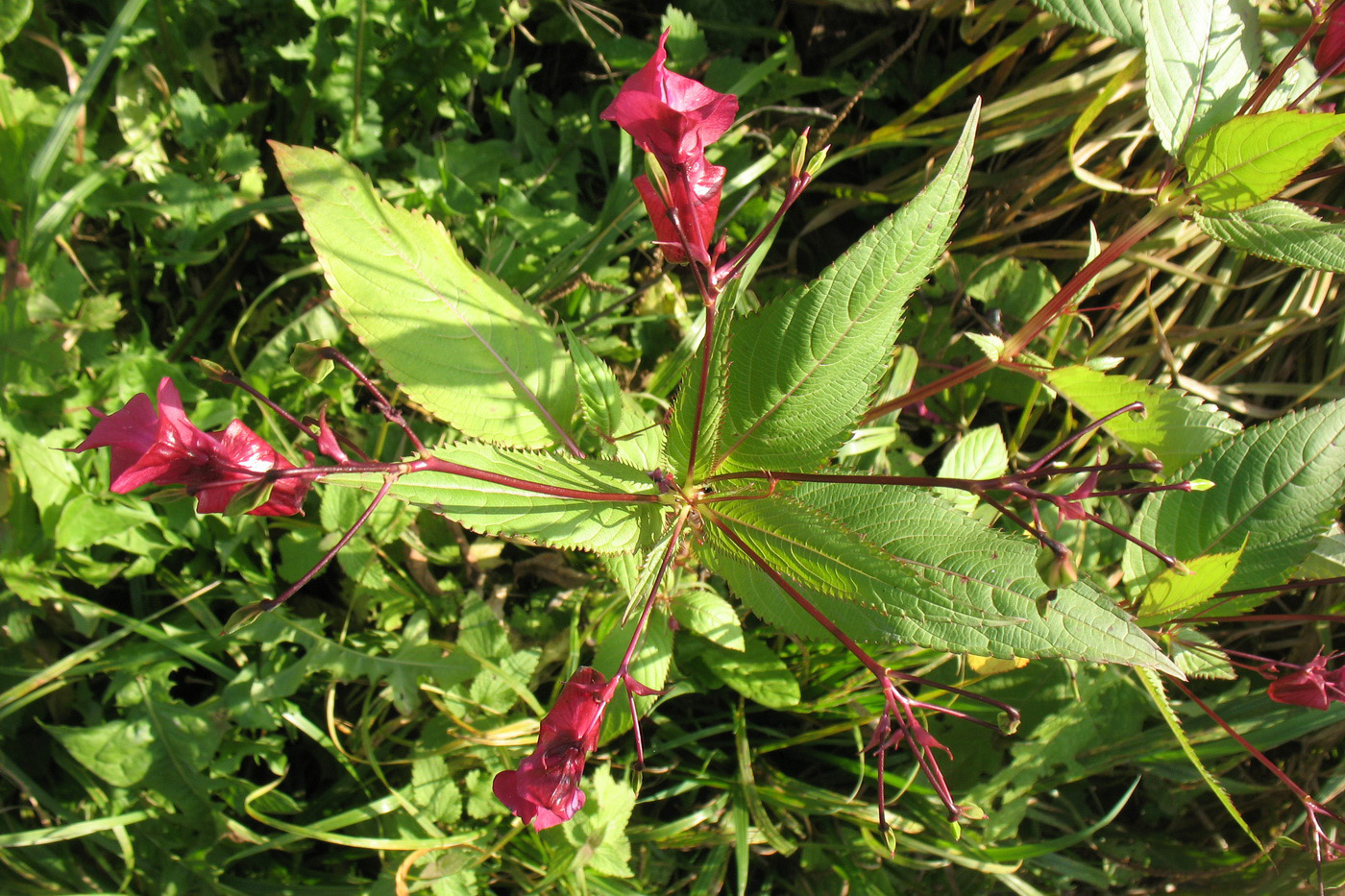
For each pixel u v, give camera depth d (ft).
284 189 1.17
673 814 1.10
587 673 0.72
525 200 1.19
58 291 0.96
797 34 1.34
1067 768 1.12
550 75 1.32
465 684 1.03
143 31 1.06
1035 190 1.25
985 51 1.31
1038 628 0.70
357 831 1.01
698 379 0.81
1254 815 1.21
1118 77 1.03
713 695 1.14
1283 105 0.92
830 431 0.82
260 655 1.02
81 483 0.94
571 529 0.79
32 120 0.99
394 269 0.81
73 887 0.94
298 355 0.70
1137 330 1.30
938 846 1.07
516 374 0.85
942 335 1.28
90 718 0.95
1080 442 1.18
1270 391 1.29
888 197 1.28
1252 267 1.27
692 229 0.72
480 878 0.99
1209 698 1.14
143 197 1.07
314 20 1.12
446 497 0.74
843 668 1.09
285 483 0.66
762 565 0.79
